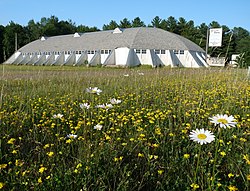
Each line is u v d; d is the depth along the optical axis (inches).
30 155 118.6
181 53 1919.3
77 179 93.8
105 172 102.0
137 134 141.3
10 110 203.5
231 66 462.0
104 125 161.2
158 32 2057.1
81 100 259.0
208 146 127.5
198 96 260.1
